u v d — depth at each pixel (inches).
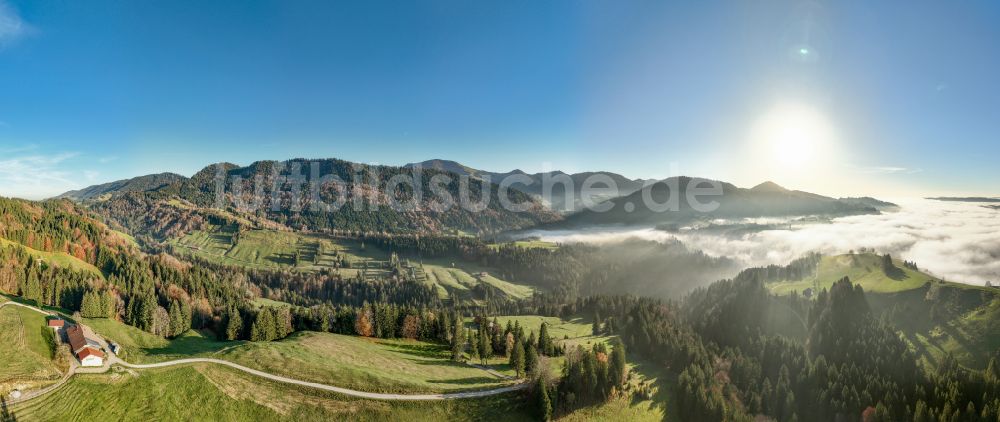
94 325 5526.6
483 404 4847.4
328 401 4613.7
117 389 4308.6
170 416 4232.3
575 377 5137.8
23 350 4402.1
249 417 4367.6
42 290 6038.4
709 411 4955.7
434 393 4950.8
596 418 4869.6
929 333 6983.3
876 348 6023.6
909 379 5487.2
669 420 5024.6
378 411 4566.9
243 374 4840.1
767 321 7288.4
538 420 4741.6
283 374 4916.3
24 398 3855.8
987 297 6978.4
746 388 5679.1
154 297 6633.9
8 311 5098.4
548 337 6456.7
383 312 6884.8
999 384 4938.5
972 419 4717.0
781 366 5831.7
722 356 6417.3
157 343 5738.2
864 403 5177.2
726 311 7618.1
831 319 6737.2
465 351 6432.1
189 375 4692.4
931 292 7578.7
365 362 5516.7
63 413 3897.6
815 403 5344.5
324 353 5575.8
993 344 6264.8
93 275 7588.6
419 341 6845.5
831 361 6038.4
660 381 5772.6
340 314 7047.2
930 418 4795.8
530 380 5078.7
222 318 6722.4
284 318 6683.1
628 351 6761.8
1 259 6535.4
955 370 5556.1
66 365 4379.9
